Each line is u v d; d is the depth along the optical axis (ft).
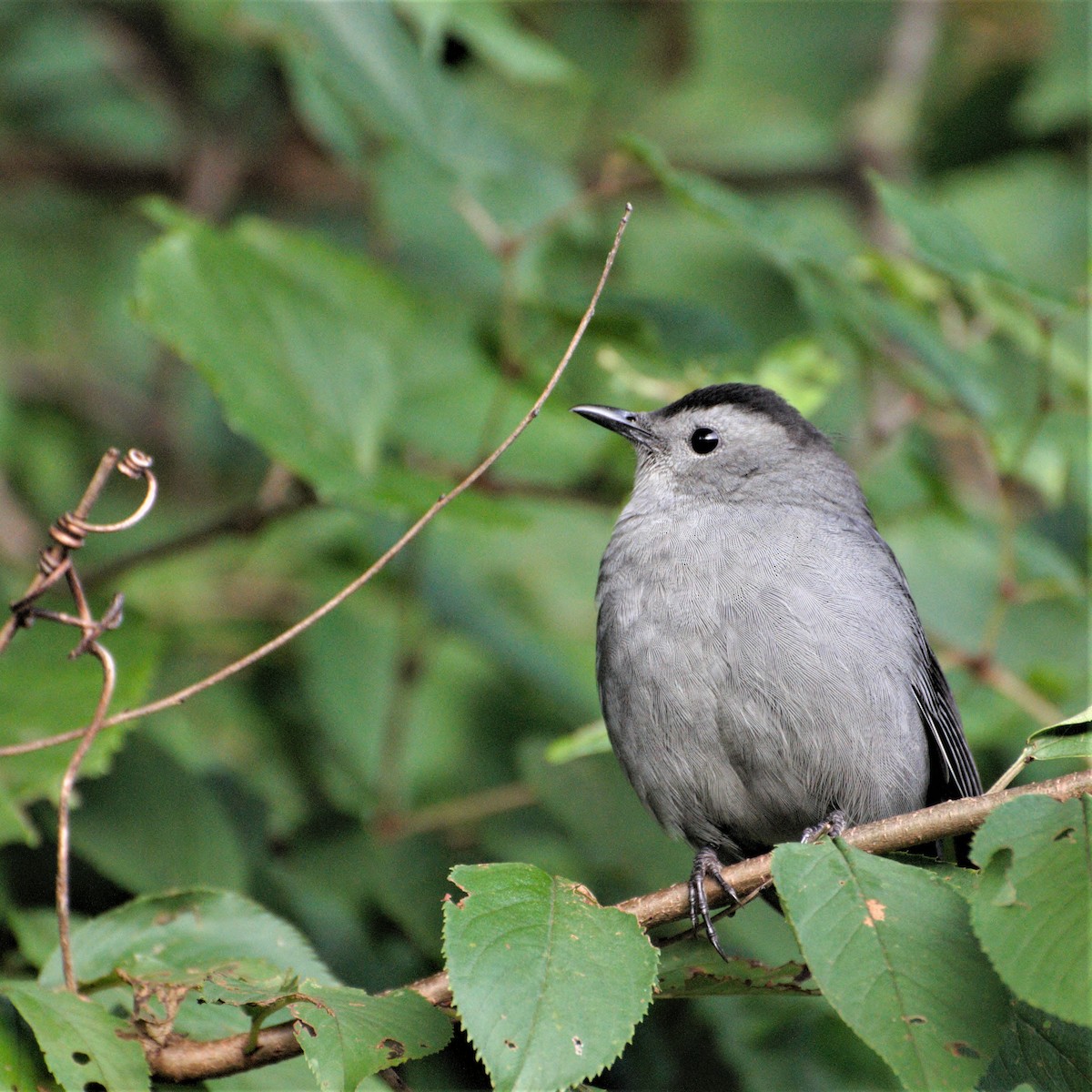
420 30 35.60
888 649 26.16
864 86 55.11
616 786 32.83
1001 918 16.34
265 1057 19.22
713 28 55.83
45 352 49.83
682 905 21.01
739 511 27.94
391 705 39.83
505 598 43.42
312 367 30.89
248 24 41.50
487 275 40.14
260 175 50.60
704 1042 30.66
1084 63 48.37
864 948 16.97
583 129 55.36
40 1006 18.80
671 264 51.88
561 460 36.47
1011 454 33.99
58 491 47.80
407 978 30.37
